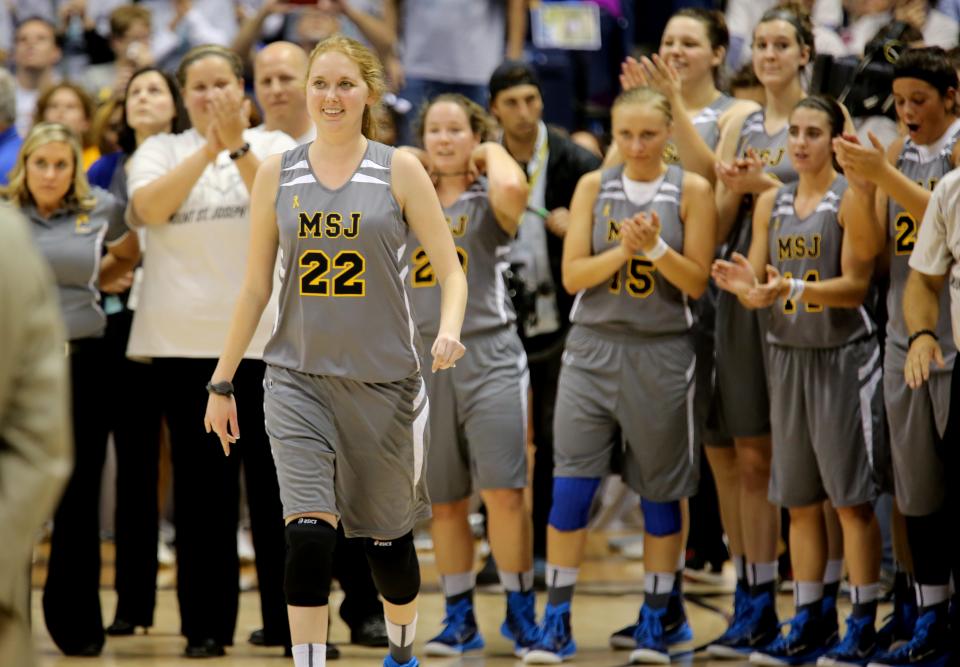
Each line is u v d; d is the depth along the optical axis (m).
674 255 17.27
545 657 17.41
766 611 18.16
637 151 17.80
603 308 17.84
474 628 18.44
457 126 18.11
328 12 29.77
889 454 17.48
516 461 17.94
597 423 17.88
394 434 13.72
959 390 15.25
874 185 16.44
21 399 7.95
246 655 17.97
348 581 18.59
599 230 18.11
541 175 21.66
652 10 33.94
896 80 17.06
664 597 17.78
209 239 17.75
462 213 18.12
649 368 17.70
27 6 33.72
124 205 18.84
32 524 7.89
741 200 19.08
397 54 30.86
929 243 15.50
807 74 21.41
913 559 16.86
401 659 14.81
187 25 31.73
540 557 22.89
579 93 32.31
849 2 30.92
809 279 17.45
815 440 17.19
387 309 13.55
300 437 13.36
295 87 18.66
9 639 8.19
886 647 17.73
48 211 18.44
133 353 18.06
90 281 18.30
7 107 22.27
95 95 29.42
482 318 18.03
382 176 13.64
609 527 27.95
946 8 28.48
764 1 30.62
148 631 19.64
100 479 18.33
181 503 17.94
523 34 30.92
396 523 14.05
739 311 18.30
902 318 16.75
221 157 18.02
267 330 17.39
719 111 19.92
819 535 17.53
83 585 17.98
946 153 16.94
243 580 23.28
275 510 17.80
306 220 13.53
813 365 17.20
